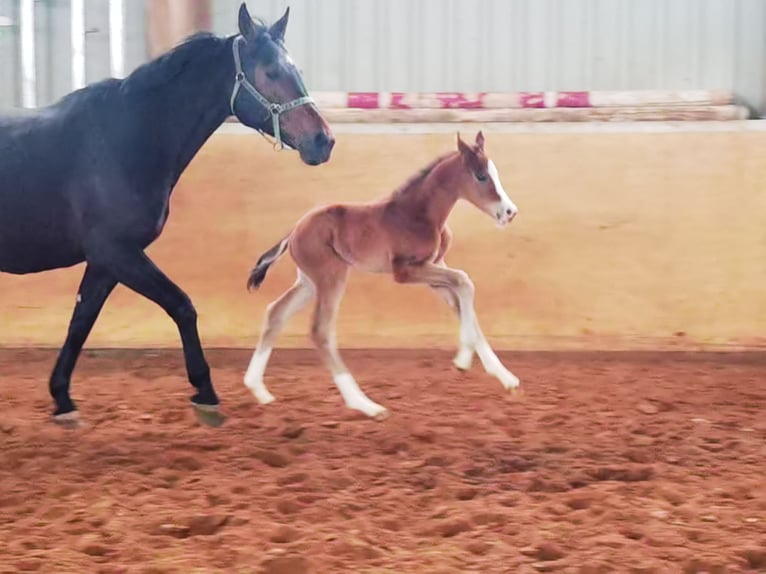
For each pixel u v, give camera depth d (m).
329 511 4.27
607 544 3.88
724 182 7.82
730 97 8.81
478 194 5.62
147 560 3.76
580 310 7.75
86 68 8.85
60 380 5.62
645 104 8.71
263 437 5.55
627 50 9.07
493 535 4.00
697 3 8.98
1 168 5.27
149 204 5.31
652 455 5.18
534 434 5.59
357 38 9.12
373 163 7.86
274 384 6.91
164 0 8.55
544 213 7.84
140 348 7.72
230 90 5.39
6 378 7.09
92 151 5.27
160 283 5.31
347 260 5.66
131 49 8.82
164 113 5.34
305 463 5.02
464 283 5.59
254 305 7.78
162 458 5.03
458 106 8.78
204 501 4.39
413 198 5.67
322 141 5.36
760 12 8.90
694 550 3.83
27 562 3.66
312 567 3.65
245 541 3.90
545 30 9.09
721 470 4.91
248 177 7.88
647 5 9.02
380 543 3.93
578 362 7.63
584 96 8.77
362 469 4.85
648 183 7.84
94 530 4.06
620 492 4.54
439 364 7.51
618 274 7.77
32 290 7.79
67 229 5.36
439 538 4.01
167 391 6.69
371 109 8.68
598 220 7.83
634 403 6.36
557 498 4.46
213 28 8.67
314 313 5.68
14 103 8.88
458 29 9.11
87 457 5.07
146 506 4.32
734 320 7.73
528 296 7.77
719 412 6.17
